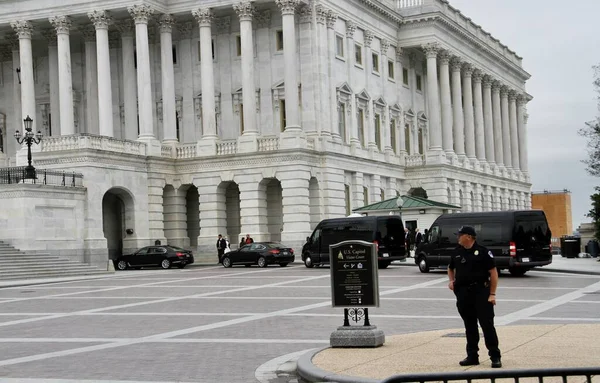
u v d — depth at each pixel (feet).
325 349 61.87
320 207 234.99
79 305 110.01
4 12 248.11
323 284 135.54
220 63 249.96
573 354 55.36
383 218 178.50
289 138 227.20
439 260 158.71
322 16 241.14
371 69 272.10
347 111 254.47
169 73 245.04
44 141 210.59
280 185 237.45
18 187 184.65
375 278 62.75
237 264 205.87
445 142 299.58
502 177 358.02
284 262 198.59
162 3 243.19
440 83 305.73
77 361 63.72
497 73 364.17
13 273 168.14
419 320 83.56
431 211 225.15
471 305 53.16
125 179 219.82
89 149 205.67
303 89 238.89
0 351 70.23
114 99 258.37
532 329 68.85
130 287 140.97
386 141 279.28
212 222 235.20
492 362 52.16
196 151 238.27
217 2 238.89
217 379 55.52
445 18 292.61
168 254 206.08
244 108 234.38
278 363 60.13
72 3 241.14
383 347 61.82
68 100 241.96
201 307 102.68
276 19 244.22
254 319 87.97
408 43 292.61
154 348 69.31
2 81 271.49
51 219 192.24
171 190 239.91
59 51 243.19
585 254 219.00
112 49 259.39
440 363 54.19
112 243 227.40
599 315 82.94
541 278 141.18
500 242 146.10
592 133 220.23
